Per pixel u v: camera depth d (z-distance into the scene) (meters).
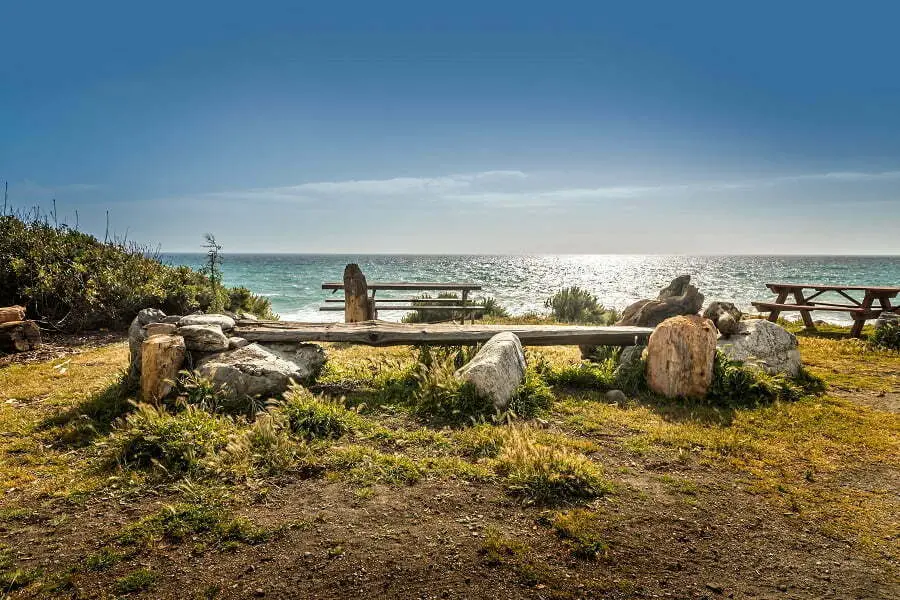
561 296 17.05
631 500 4.31
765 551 3.65
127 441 4.91
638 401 7.18
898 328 11.12
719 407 6.95
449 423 6.11
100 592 3.10
